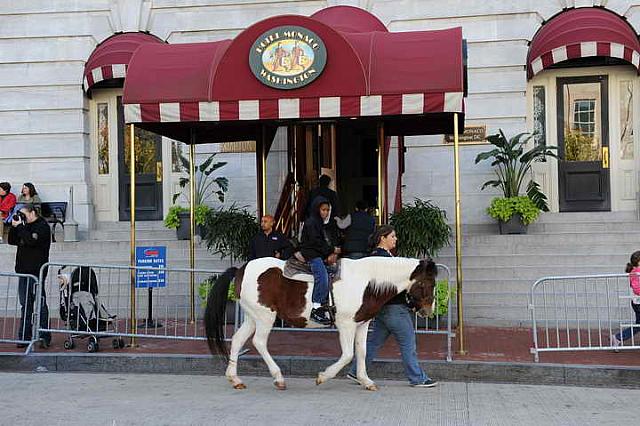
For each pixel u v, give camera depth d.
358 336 9.07
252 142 16.44
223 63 10.52
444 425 7.41
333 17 13.19
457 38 10.55
